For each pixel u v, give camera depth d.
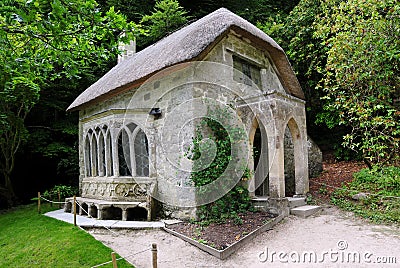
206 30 6.44
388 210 6.37
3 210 9.59
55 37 4.57
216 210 6.26
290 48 11.03
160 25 12.68
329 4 8.33
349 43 6.17
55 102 11.58
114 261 3.72
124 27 5.01
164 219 6.57
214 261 4.59
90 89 9.29
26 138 10.19
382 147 6.04
